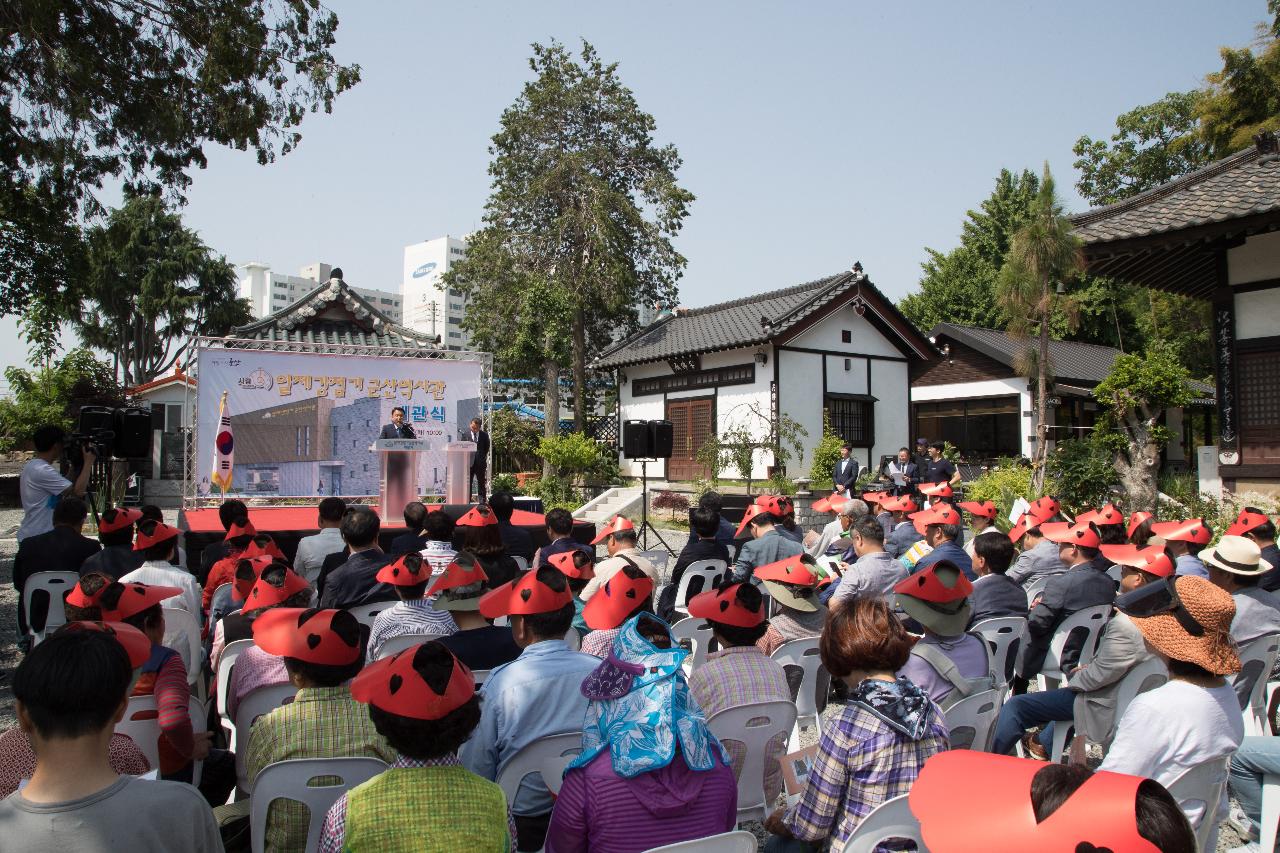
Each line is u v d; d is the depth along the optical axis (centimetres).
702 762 221
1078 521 498
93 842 158
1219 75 1950
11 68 874
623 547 541
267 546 576
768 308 2178
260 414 1356
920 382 2528
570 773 226
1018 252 1499
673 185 2411
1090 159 3066
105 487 1661
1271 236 1036
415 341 1770
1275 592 496
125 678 168
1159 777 271
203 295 3397
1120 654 364
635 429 1210
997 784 145
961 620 331
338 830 198
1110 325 3062
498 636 363
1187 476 1407
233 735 389
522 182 2447
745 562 604
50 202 1025
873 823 222
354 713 268
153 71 956
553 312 2291
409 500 1051
